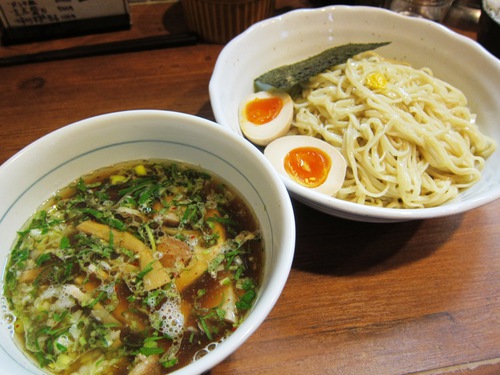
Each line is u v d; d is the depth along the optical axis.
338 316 0.20
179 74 0.32
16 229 0.18
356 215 0.20
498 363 0.18
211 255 0.18
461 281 0.21
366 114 0.27
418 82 0.29
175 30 0.35
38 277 0.17
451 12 0.38
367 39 0.31
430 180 0.26
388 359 0.19
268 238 0.17
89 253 0.18
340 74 0.30
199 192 0.20
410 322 0.20
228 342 0.12
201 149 0.20
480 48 0.27
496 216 0.24
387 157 0.26
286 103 0.28
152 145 0.20
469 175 0.25
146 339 0.16
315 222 0.23
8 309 0.16
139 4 0.37
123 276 0.18
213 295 0.17
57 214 0.19
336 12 0.30
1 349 0.14
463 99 0.28
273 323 0.19
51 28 0.33
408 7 0.37
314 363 0.18
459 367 0.18
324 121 0.29
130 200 0.20
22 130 0.27
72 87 0.30
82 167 0.20
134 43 0.33
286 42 0.30
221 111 0.23
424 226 0.23
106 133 0.19
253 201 0.19
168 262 0.18
